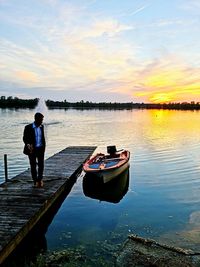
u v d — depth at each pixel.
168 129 37.25
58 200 10.26
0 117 58.16
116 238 7.11
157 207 9.48
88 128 38.16
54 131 34.12
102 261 5.92
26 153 8.91
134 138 27.66
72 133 32.06
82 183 12.51
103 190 11.71
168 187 11.77
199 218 8.32
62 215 8.95
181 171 14.43
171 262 5.62
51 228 7.91
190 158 17.70
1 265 5.93
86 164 12.80
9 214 7.18
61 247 6.73
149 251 6.04
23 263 6.06
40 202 8.07
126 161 13.48
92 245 6.73
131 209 9.36
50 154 19.45
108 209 9.42
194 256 5.88
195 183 12.30
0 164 15.90
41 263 5.84
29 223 6.87
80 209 9.49
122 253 5.96
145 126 42.06
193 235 7.11
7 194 8.77
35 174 9.43
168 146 22.50
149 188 11.68
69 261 5.92
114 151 14.68
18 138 26.67
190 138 27.47
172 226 7.79
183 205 9.62
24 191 9.09
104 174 11.52
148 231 7.48
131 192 11.19
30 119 52.03
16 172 14.12
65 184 10.63
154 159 17.45
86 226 8.02
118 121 53.47
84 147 20.06
